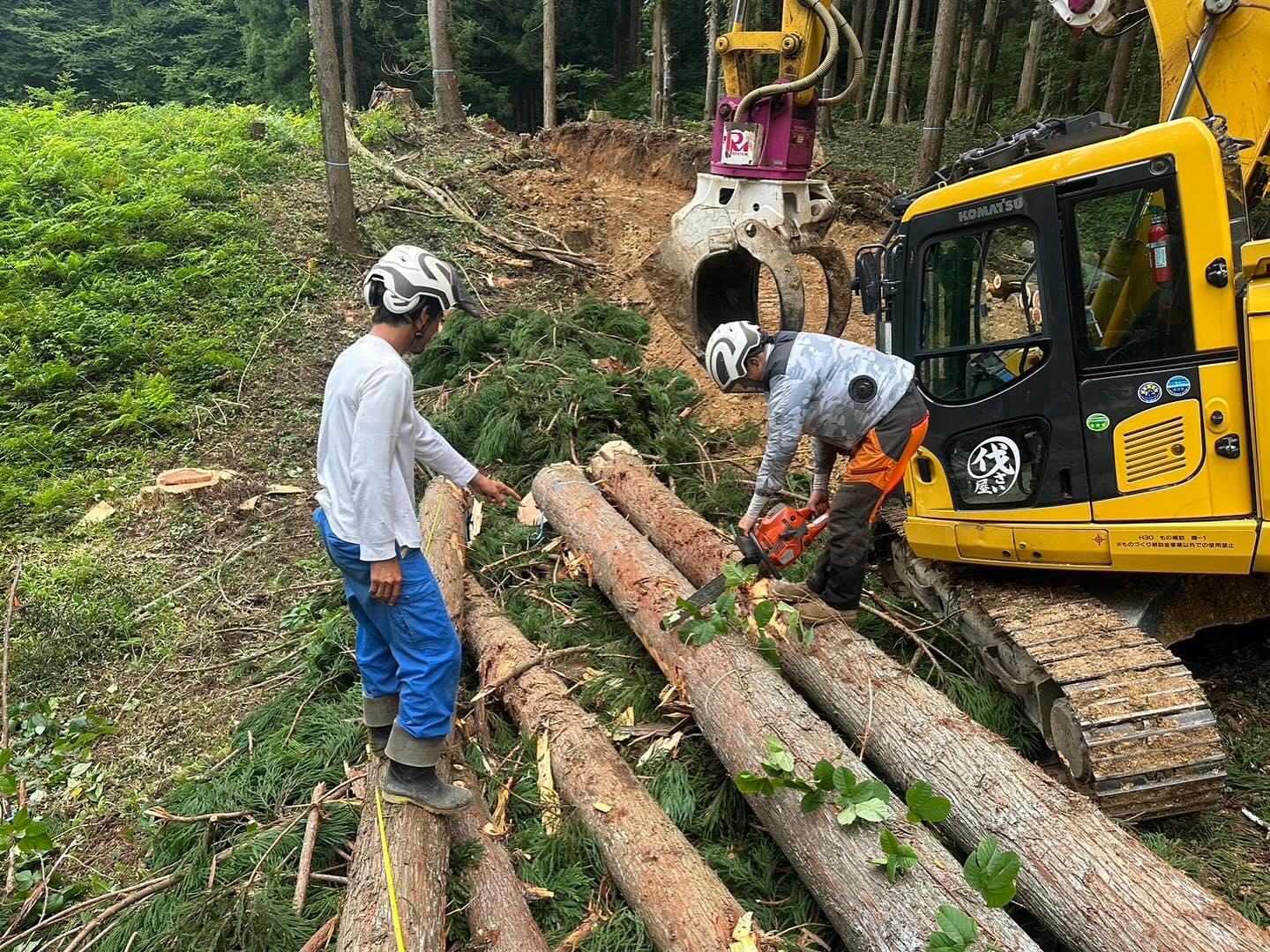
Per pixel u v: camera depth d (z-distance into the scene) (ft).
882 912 8.57
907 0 60.54
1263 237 14.23
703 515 18.98
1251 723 12.78
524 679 13.29
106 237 29.09
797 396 12.16
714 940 8.59
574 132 46.98
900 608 15.65
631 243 34.94
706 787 11.73
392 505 9.14
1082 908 8.55
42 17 100.58
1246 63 14.44
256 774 12.67
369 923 8.54
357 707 13.46
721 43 20.83
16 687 15.35
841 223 34.68
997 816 9.57
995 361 13.56
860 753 11.55
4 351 24.23
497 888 9.75
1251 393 11.01
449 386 24.97
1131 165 11.59
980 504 13.85
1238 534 11.27
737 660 12.20
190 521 20.21
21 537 19.26
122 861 12.17
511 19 100.78
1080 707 10.74
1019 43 61.82
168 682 15.71
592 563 16.12
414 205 36.81
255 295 28.78
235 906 9.68
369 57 94.99
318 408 24.82
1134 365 11.95
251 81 95.35
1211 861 10.56
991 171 13.67
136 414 22.82
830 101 21.02
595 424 21.63
